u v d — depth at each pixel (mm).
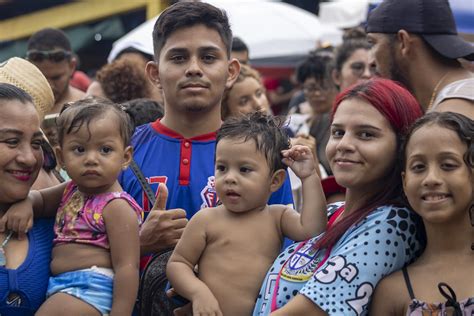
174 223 3709
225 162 3523
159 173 4035
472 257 3084
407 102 3355
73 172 3537
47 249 3596
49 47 6801
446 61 4590
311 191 3535
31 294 3461
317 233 3469
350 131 3320
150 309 3676
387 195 3332
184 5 4062
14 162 3506
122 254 3473
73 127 3533
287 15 11055
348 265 3146
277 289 3309
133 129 4078
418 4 4570
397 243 3219
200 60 3998
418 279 3111
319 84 7074
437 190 3059
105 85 6277
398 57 4629
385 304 3137
